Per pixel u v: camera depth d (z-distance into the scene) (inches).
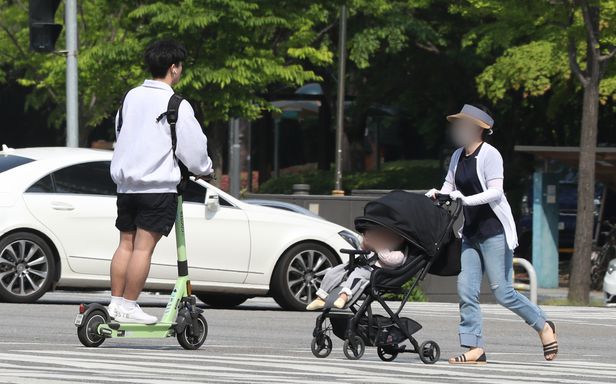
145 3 2674.7
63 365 844.6
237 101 2645.2
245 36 2583.7
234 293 1610.5
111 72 2797.7
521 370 916.6
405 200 935.0
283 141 4884.4
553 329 1011.3
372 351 1048.2
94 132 4977.9
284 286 1581.0
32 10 1914.4
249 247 1569.9
